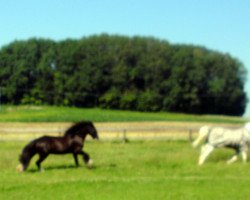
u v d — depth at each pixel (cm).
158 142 3716
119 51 11394
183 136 4050
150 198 1730
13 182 1964
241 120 8625
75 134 2295
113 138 3794
